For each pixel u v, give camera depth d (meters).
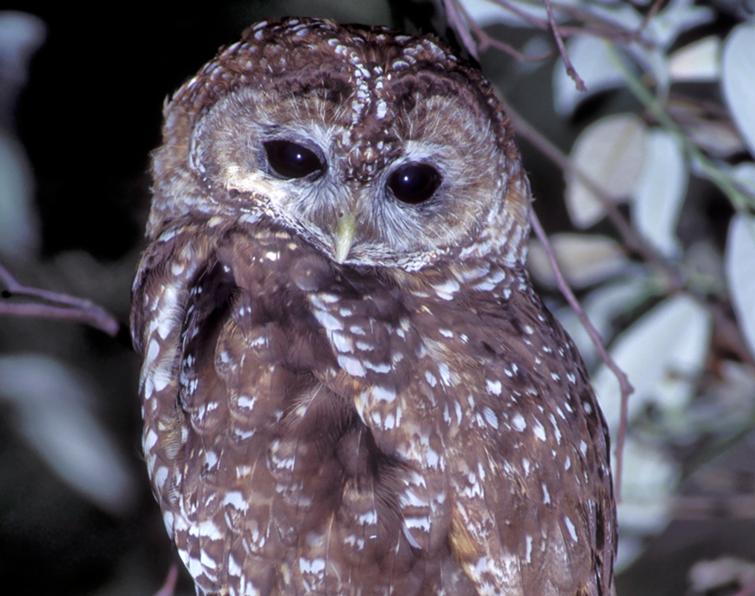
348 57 3.80
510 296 3.83
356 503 3.75
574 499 3.78
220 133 3.82
